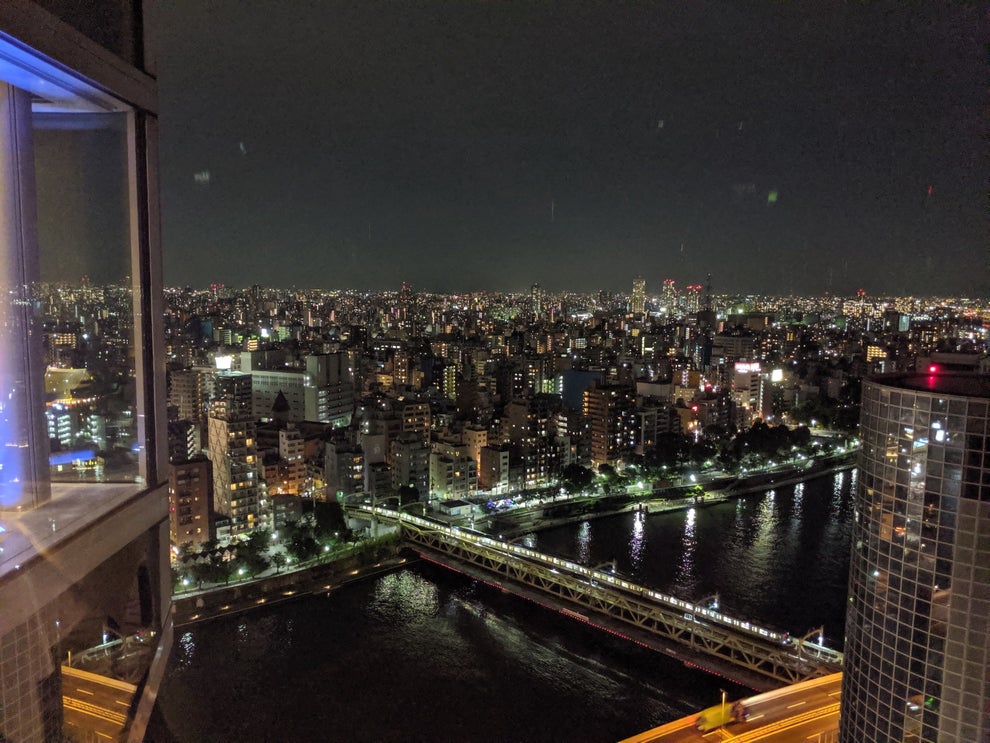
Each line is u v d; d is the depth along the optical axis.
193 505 148.12
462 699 104.00
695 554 166.62
